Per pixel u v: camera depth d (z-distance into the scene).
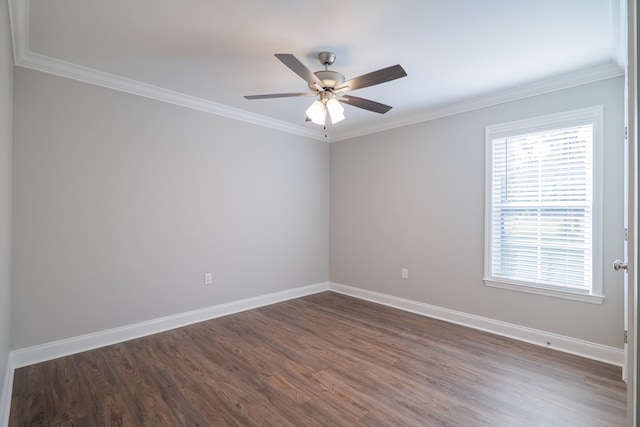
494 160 3.24
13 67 2.34
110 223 2.89
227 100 3.42
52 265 2.59
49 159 2.57
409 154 3.94
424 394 2.12
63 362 2.53
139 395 2.09
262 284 4.10
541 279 2.93
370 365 2.52
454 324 3.45
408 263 3.94
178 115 3.32
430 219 3.74
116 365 2.49
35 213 2.52
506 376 2.36
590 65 2.57
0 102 1.66
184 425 1.81
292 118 4.06
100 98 2.82
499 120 3.20
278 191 4.27
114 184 2.91
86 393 2.11
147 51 2.40
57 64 2.55
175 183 3.30
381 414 1.92
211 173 3.59
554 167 2.86
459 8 1.89
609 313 2.58
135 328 3.04
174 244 3.30
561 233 2.82
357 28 2.10
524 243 3.04
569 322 2.78
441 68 2.65
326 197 4.91
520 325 3.05
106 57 2.49
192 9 1.90
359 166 4.52
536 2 1.83
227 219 3.73
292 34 2.17
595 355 2.63
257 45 2.31
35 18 1.98
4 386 1.96
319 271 4.83
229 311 3.76
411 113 3.77
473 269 3.38
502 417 1.90
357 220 4.55
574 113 2.74
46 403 2.00
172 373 2.38
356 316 3.70
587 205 2.69
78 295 2.72
